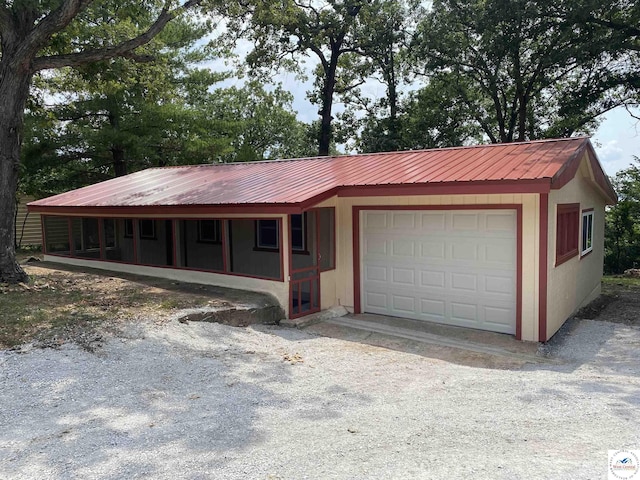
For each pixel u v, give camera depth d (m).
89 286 10.30
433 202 8.78
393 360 6.75
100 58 10.61
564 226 8.93
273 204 8.72
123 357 5.97
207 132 22.06
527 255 7.80
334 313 9.69
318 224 9.68
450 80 24.97
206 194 10.87
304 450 3.69
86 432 4.09
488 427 4.12
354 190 8.99
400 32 26.83
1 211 9.65
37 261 15.25
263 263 12.15
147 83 14.35
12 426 4.21
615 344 7.79
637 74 17.62
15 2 9.03
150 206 11.03
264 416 4.45
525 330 7.91
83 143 19.86
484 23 19.98
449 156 10.13
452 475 3.21
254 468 3.40
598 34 17.11
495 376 5.96
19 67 9.54
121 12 12.95
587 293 11.37
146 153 19.95
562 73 20.83
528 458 3.45
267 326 8.66
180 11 11.03
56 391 4.97
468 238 8.52
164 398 4.90
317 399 4.97
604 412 4.44
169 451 3.71
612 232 18.78
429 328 8.65
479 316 8.49
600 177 11.13
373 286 9.76
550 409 4.57
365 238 9.79
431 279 9.02
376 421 4.32
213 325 7.75
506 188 7.29
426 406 4.75
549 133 23.19
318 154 30.98
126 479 3.28
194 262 14.16
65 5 9.26
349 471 3.32
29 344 6.20
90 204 12.86
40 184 20.47
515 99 23.70
